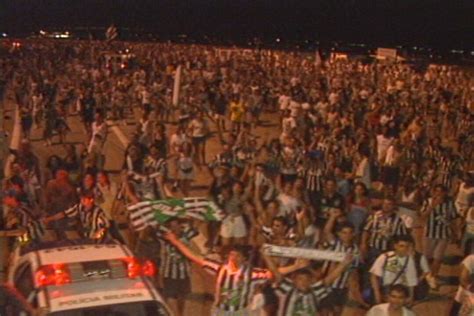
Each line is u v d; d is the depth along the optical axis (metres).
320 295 10.33
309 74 56.66
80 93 39.06
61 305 9.26
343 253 10.31
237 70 56.94
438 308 14.00
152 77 51.25
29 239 13.63
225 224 13.63
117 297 9.46
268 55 84.00
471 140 28.48
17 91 40.81
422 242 14.95
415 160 21.52
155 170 18.31
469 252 14.86
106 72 53.12
